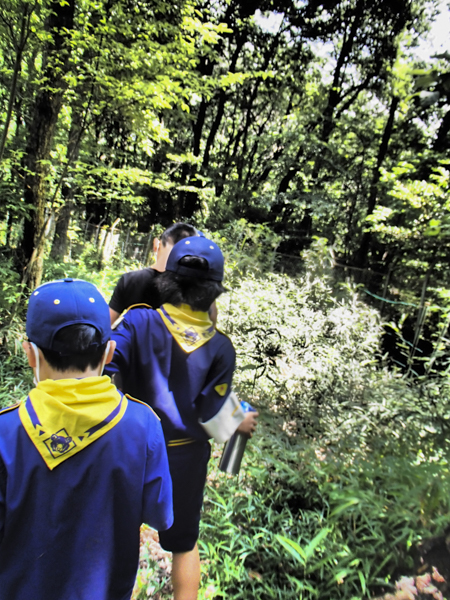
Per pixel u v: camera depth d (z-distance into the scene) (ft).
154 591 6.05
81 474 3.31
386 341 20.68
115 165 36.47
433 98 5.49
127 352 5.25
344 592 6.16
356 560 6.27
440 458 7.39
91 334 3.48
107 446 3.40
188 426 5.33
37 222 19.26
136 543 3.62
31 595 3.24
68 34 18.22
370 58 56.44
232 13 53.78
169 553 6.72
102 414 3.43
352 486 7.39
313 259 24.32
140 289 7.34
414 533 6.39
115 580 3.50
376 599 5.91
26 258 19.44
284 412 10.39
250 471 8.20
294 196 52.54
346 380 11.55
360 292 26.14
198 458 5.51
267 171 64.28
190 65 22.07
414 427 9.12
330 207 49.55
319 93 62.28
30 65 18.71
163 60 20.85
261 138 57.47
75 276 24.99
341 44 60.80
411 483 7.07
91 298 3.60
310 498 8.08
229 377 5.53
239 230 29.27
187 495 5.47
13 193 18.80
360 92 61.52
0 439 3.30
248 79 56.18
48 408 3.33
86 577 3.32
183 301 5.49
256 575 6.59
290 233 53.52
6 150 19.98
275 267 28.19
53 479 3.26
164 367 5.30
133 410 3.65
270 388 11.73
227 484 8.43
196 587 5.64
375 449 8.69
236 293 16.40
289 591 6.46
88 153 25.62
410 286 26.86
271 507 8.01
